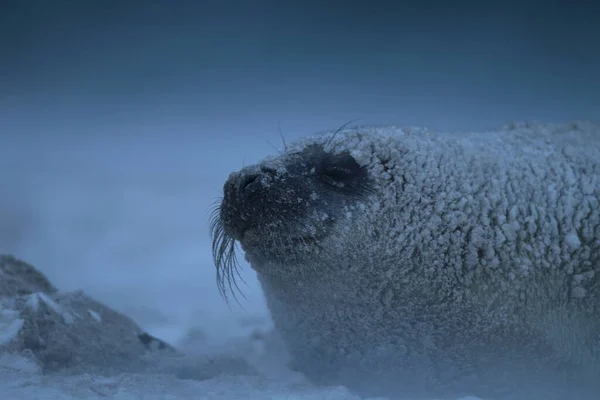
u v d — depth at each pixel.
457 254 17.91
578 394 17.78
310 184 18.39
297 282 18.44
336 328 18.88
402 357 18.61
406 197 18.25
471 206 18.23
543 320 17.91
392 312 18.23
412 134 19.98
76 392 14.66
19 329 18.55
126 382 16.09
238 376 17.95
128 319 23.33
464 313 17.94
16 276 23.19
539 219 18.30
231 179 18.53
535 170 19.16
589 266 18.08
